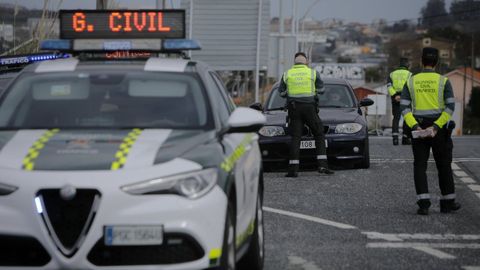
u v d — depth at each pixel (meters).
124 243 13.51
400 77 52.28
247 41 68.06
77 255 13.45
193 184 13.94
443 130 26.69
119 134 15.41
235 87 133.00
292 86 35.81
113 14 18.81
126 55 19.52
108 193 13.55
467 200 29.80
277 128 37.81
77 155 14.23
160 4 51.59
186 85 17.08
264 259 19.78
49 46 18.66
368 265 19.34
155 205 13.63
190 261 13.77
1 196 13.76
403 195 30.53
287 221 25.14
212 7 67.38
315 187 32.44
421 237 22.89
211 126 16.27
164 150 14.54
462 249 21.39
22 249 13.73
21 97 16.98
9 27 55.09
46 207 13.69
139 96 16.80
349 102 41.06
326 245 21.67
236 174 15.55
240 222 15.99
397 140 52.28
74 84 17.12
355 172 37.12
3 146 14.88
